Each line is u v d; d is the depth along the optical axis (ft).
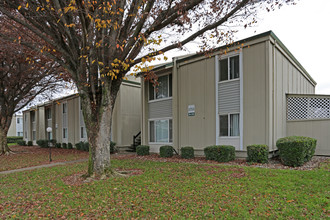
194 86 37.58
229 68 32.96
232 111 32.53
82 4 20.70
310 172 21.33
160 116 43.98
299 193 15.79
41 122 92.58
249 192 16.46
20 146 91.09
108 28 22.21
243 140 31.17
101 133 23.26
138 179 21.68
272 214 12.71
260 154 27.71
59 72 45.52
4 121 56.29
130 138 55.16
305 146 25.16
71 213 14.10
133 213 13.65
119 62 21.11
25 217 13.80
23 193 18.93
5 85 55.26
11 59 45.42
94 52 22.26
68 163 36.68
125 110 54.54
